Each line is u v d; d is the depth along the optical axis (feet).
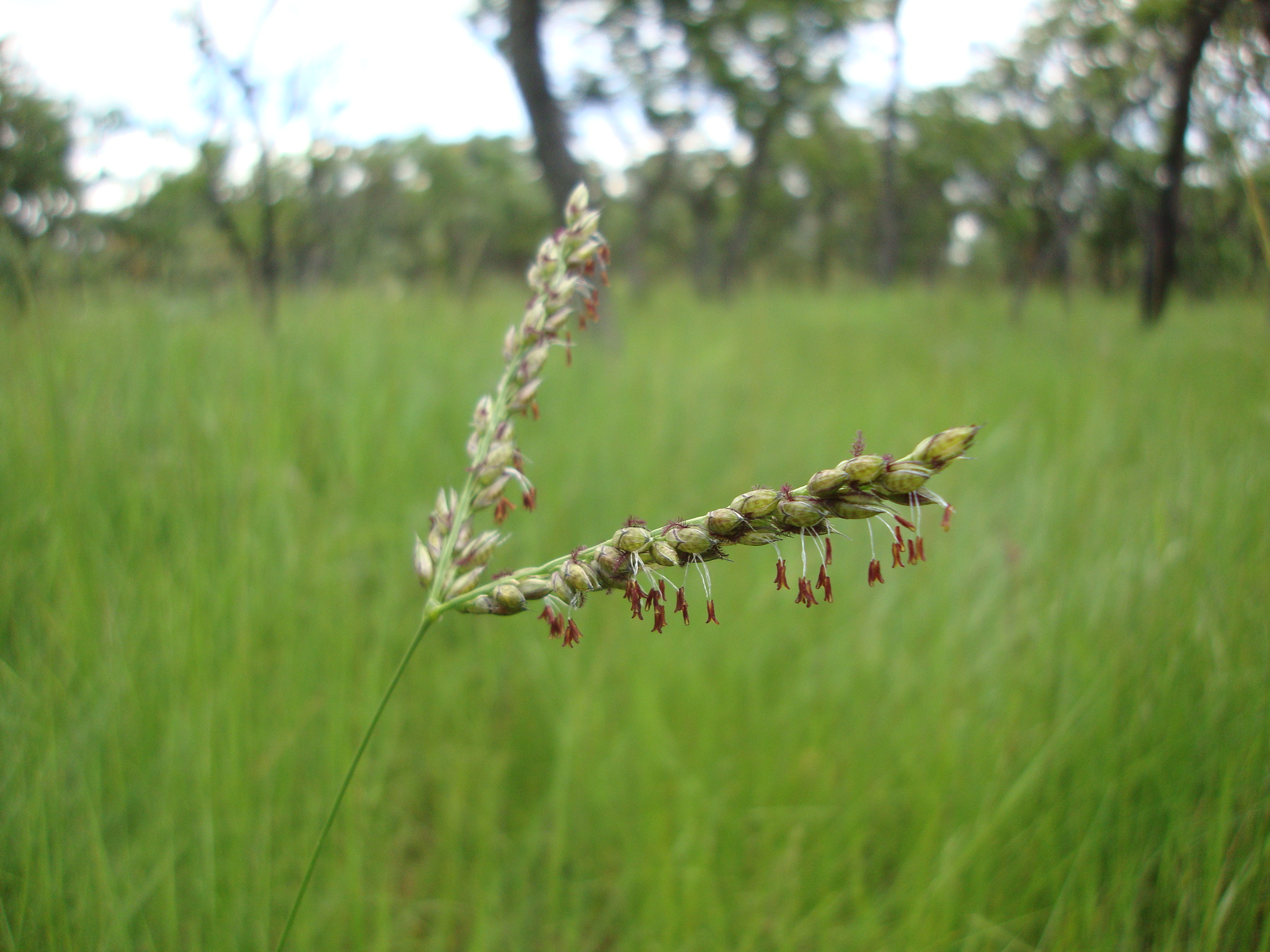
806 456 16.05
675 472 14.48
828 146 103.55
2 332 9.70
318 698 8.26
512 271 38.52
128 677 7.09
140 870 6.53
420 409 13.57
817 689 9.72
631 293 60.70
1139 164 30.12
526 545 11.72
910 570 11.48
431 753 8.77
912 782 8.20
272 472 9.84
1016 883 7.09
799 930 6.91
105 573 8.00
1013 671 8.79
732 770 8.62
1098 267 53.16
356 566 10.58
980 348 27.91
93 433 9.46
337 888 6.91
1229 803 6.31
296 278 20.06
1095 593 8.88
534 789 8.86
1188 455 9.63
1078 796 7.22
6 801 6.12
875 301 48.98
